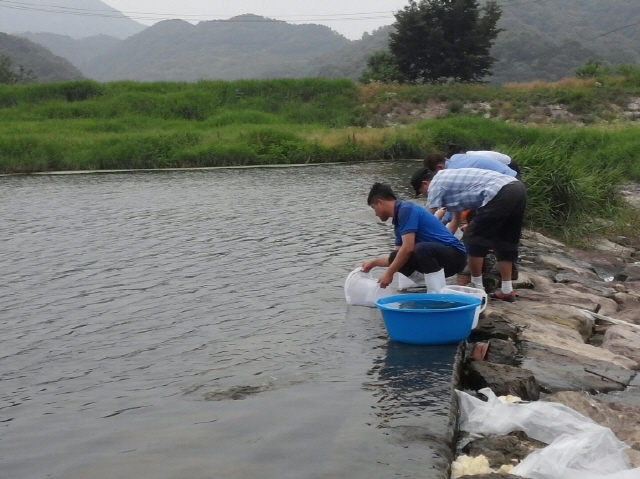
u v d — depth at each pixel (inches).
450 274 283.6
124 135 1033.5
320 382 210.5
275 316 273.1
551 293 316.8
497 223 286.5
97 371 224.2
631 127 1078.4
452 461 171.8
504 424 187.9
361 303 284.0
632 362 243.9
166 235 433.4
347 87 1598.2
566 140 914.1
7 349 244.5
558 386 220.8
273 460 167.2
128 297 303.4
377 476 159.5
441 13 1940.2
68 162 890.7
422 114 1509.6
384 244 400.2
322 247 393.7
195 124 1332.4
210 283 322.3
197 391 207.0
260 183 708.0
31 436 182.5
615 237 484.4
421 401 195.8
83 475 162.9
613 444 174.4
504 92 1589.6
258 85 1574.8
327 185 685.9
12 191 656.4
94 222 481.4
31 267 357.1
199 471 163.0
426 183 312.8
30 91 1512.1
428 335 235.3
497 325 258.4
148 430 183.8
